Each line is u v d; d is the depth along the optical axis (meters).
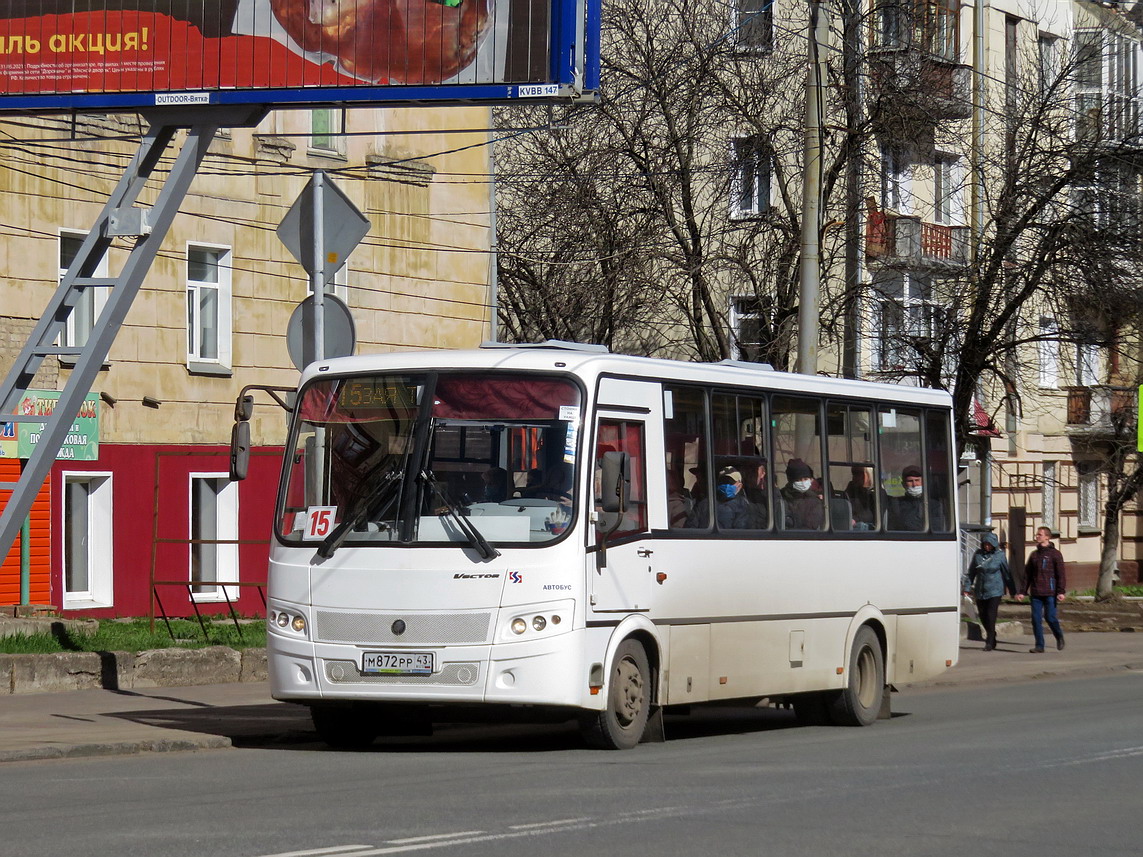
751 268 39.34
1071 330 39.38
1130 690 26.67
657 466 17.16
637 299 39.53
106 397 31.75
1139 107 40.75
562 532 15.75
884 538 21.08
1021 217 38.72
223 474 34.06
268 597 16.48
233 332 34.34
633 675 16.69
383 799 12.43
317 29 22.34
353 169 34.16
